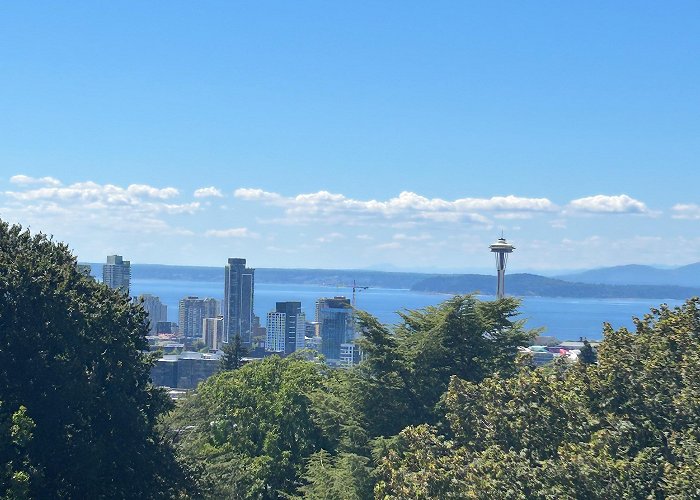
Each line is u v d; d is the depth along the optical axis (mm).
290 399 52531
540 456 28672
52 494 32281
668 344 33344
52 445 32344
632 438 28969
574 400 30484
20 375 32875
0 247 36188
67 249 39969
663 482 26266
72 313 34625
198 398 56938
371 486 37344
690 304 35281
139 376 38469
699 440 27797
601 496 25359
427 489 27484
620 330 34688
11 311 33156
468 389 32219
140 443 35844
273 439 50781
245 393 53938
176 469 37469
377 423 41812
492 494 26156
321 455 43625
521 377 31047
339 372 47375
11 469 27922
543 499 25766
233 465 47281
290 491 49531
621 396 30891
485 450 29562
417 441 31484
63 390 32375
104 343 36125
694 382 30375
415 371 42469
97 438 33531
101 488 34219
